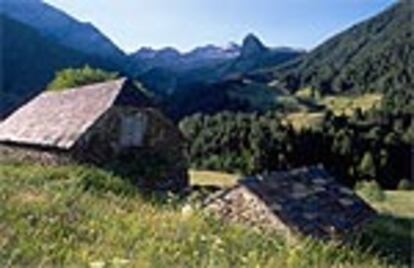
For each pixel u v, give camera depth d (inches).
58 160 1472.7
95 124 1446.9
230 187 1063.0
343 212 1077.1
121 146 1481.3
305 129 3836.1
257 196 1023.6
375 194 2603.3
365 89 7514.8
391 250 1164.5
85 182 1109.1
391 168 3614.7
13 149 1660.9
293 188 1083.9
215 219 682.2
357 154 3693.4
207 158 3809.1
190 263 374.9
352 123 4461.1
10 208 541.3
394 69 7642.7
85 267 331.9
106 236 452.4
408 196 2689.5
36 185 919.7
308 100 7244.1
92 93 1640.0
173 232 503.8
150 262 355.6
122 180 1248.8
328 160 3725.4
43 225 481.1
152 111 1526.8
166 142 1542.8
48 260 340.5
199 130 3983.8
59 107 1721.2
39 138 1558.8
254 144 3720.5
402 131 4050.2
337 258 573.3
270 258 439.2
